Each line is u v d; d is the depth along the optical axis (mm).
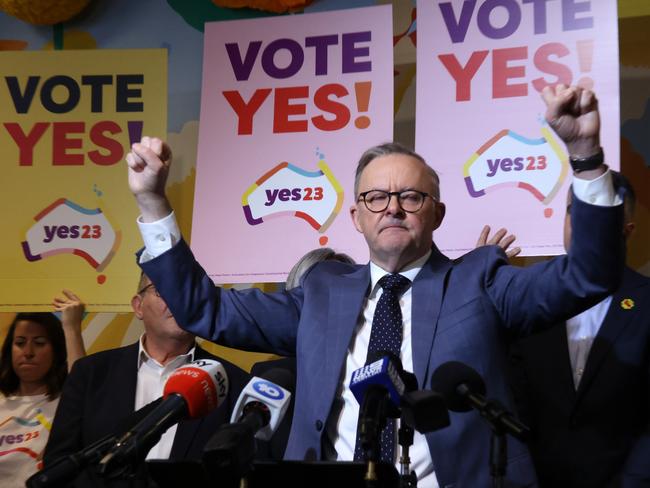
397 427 2281
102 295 3883
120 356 3490
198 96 4613
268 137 3807
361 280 2504
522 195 3484
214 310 2480
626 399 2801
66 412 3350
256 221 3734
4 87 4109
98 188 3984
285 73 3855
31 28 4770
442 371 1911
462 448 2199
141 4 4738
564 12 3611
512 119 3559
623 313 2883
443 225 3516
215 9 4660
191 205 4527
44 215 3975
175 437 3186
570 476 2764
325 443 2299
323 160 3742
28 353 3898
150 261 2430
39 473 1779
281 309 2551
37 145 4047
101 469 1747
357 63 3807
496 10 3670
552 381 2895
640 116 4113
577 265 2156
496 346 2299
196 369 1993
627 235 3121
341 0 4512
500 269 2395
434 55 3682
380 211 2449
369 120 3744
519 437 1797
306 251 3674
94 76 4094
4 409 3848
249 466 1805
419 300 2377
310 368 2375
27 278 3924
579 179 2148
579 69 3545
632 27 4195
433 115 3627
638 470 2629
